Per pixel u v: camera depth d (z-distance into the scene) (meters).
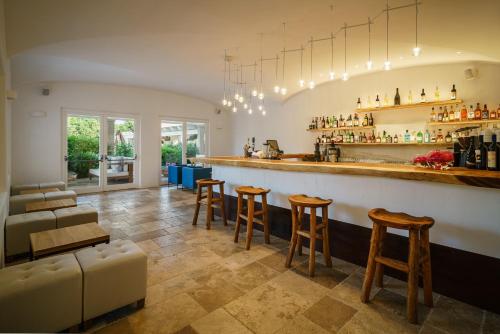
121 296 1.90
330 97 6.63
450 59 4.62
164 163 8.23
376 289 2.31
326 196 3.06
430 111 5.13
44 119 6.11
